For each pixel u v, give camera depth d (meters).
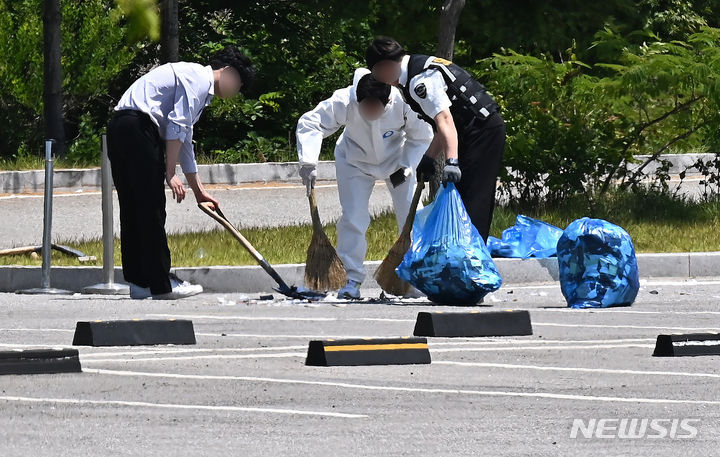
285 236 38.75
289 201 54.19
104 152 30.98
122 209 28.06
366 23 75.75
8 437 13.67
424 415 14.94
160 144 27.84
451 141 26.67
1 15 62.53
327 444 13.41
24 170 57.22
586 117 46.53
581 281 26.73
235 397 15.98
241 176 60.31
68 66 63.41
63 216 48.78
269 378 17.39
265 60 71.38
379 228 40.59
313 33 72.69
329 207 53.16
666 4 77.75
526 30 72.44
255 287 31.39
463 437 13.78
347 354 18.56
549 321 24.16
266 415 14.89
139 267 28.27
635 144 48.47
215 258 34.09
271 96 70.06
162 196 28.02
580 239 26.81
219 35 72.12
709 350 19.80
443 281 26.73
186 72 27.84
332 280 28.08
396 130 27.91
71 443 13.41
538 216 43.47
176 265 32.62
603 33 55.53
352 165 28.09
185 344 20.89
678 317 24.84
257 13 71.62
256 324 23.66
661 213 44.66
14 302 27.97
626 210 44.78
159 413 14.97
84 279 32.34
